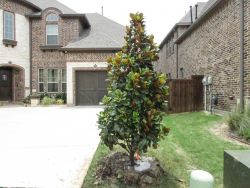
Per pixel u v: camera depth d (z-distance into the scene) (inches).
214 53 509.0
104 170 194.9
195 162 225.8
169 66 1022.4
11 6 776.3
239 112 344.2
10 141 304.7
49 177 193.6
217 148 262.5
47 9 818.8
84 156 243.8
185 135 317.7
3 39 758.5
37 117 504.7
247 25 376.5
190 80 560.7
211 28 526.3
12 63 779.4
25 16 815.1
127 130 178.2
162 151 249.1
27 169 210.5
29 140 309.4
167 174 197.3
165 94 186.1
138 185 180.7
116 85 187.3
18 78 808.9
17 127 396.8
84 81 749.9
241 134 298.4
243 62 386.3
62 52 818.8
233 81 422.9
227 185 109.4
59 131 364.8
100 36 802.8
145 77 179.5
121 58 186.9
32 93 812.6
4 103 778.2
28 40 824.9
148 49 188.2
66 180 188.1
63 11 858.8
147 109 179.9
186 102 553.0
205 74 563.8
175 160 228.5
